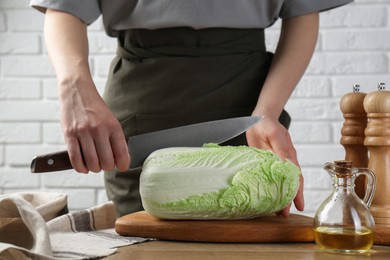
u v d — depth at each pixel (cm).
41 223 112
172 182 122
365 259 107
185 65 160
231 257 108
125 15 160
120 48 167
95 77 247
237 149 126
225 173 122
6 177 248
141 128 163
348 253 111
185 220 125
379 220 121
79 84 137
